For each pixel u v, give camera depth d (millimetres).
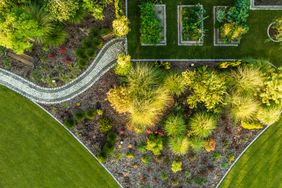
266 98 31781
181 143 32438
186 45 33781
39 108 33750
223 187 34812
